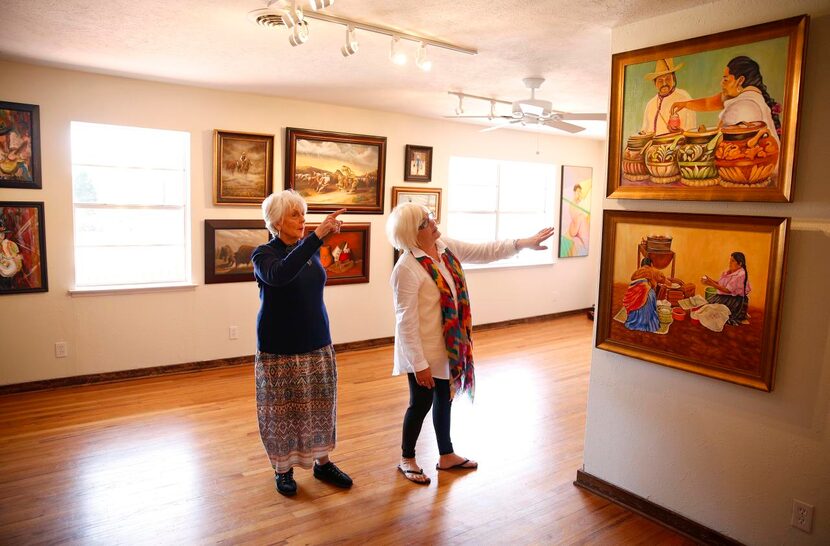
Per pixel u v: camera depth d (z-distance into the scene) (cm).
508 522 264
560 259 779
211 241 491
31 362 428
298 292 263
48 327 432
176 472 305
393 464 321
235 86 466
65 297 436
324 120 541
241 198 502
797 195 217
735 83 228
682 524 259
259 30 310
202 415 388
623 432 281
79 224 450
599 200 819
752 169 225
